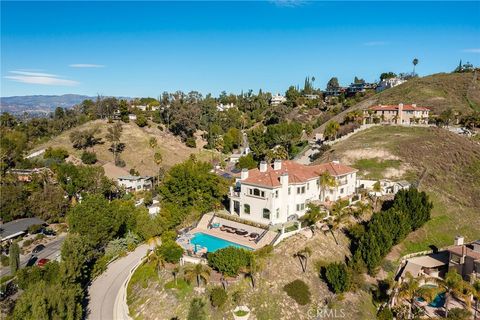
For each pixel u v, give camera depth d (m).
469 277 53.50
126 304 48.69
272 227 61.56
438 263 59.81
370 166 93.38
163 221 68.81
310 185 69.94
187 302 45.75
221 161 146.00
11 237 74.94
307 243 56.50
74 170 103.31
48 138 165.25
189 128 175.00
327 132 129.62
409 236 67.44
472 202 79.31
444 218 73.44
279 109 199.62
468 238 69.38
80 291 46.78
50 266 50.09
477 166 90.62
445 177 86.62
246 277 48.47
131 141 156.62
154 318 44.84
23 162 125.00
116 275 57.00
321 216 63.31
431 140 103.12
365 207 68.00
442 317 47.00
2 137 148.38
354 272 50.81
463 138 108.12
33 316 35.94
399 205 66.19
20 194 86.50
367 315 46.94
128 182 116.75
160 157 136.88
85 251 54.62
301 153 125.69
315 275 51.06
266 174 67.06
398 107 133.75
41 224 81.31
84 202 64.19
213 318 43.66
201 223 69.25
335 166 78.56
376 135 116.19
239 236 61.09
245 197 66.94
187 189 73.25
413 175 87.44
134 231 69.81
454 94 157.88
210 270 50.25
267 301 45.62
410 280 49.09
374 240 54.75
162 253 53.75
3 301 47.12
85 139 145.62
